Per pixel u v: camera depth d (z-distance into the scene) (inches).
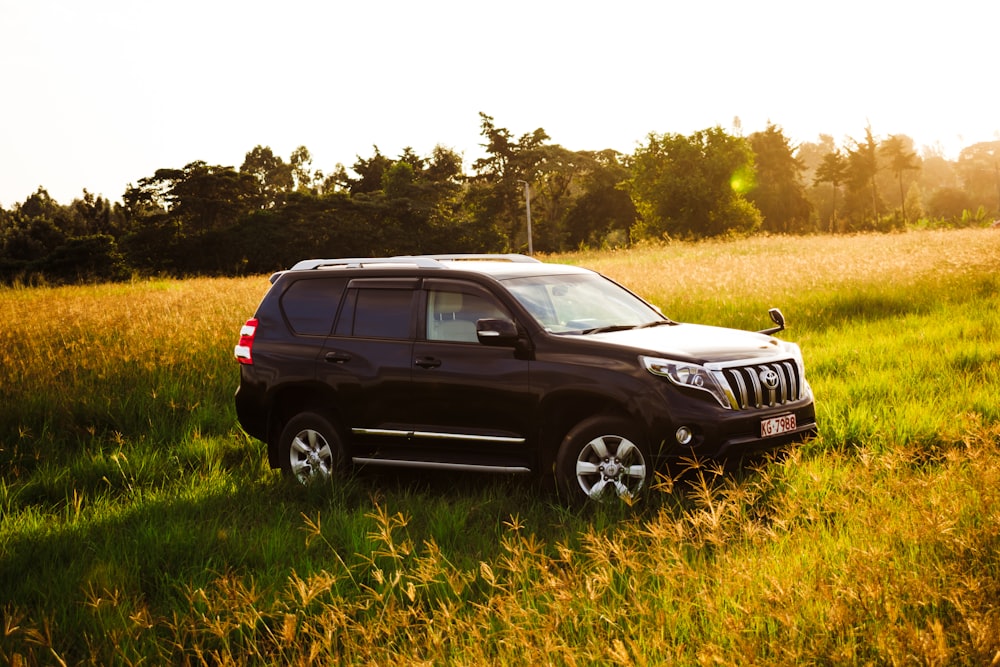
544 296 273.6
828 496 221.9
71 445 354.3
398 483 283.0
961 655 135.6
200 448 334.6
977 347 416.8
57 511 279.9
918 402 324.5
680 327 274.8
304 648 168.1
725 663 133.1
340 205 3324.3
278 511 256.5
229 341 503.2
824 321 574.6
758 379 242.2
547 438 252.1
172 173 3452.3
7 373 434.3
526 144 3966.5
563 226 4173.2
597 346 246.8
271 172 5861.2
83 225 4500.5
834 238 1515.7
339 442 280.8
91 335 547.8
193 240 3240.7
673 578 165.9
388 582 184.2
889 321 549.6
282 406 299.3
